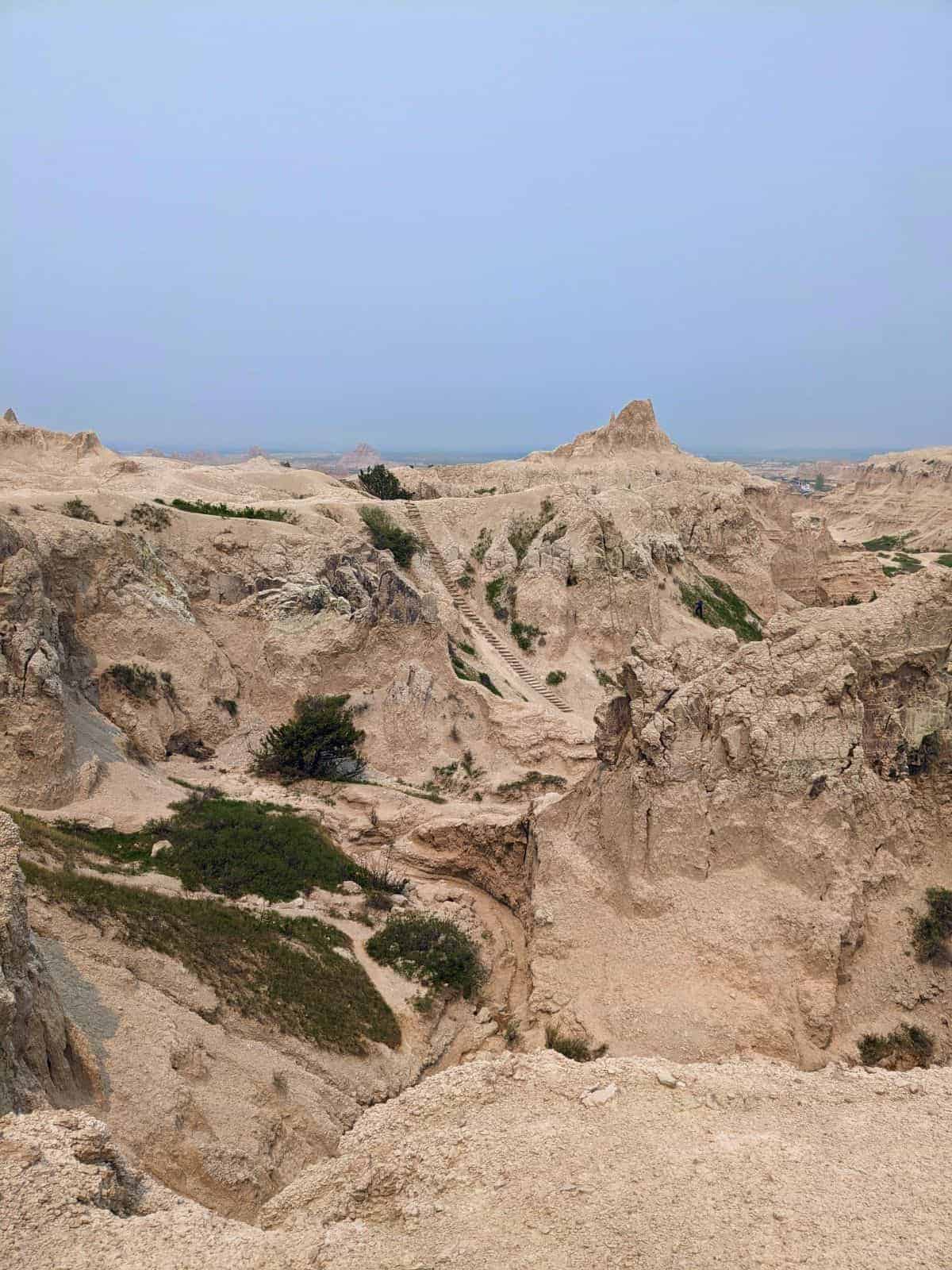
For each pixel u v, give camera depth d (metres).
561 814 26.72
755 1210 11.45
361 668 42.97
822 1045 19.53
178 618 41.47
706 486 73.88
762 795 22.58
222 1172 15.76
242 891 27.42
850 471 173.25
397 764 39.81
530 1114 14.11
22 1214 10.41
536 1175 12.50
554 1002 22.80
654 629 58.03
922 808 23.27
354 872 30.81
